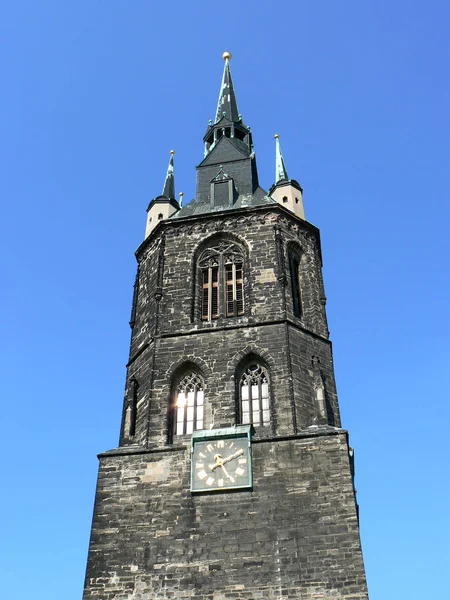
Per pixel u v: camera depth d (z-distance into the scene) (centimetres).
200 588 3641
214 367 4481
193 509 3916
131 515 3962
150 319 4897
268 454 4034
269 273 4859
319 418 4244
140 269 5434
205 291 4978
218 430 4166
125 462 4184
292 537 3709
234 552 3722
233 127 6438
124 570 3769
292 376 4356
